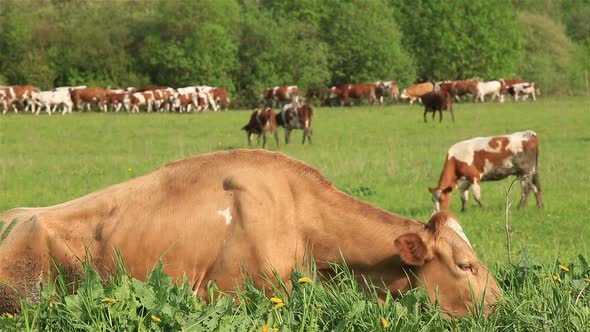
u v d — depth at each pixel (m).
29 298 6.01
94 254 5.95
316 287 5.48
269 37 73.62
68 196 16.41
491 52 80.31
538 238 11.84
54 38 76.31
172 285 5.27
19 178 19.38
